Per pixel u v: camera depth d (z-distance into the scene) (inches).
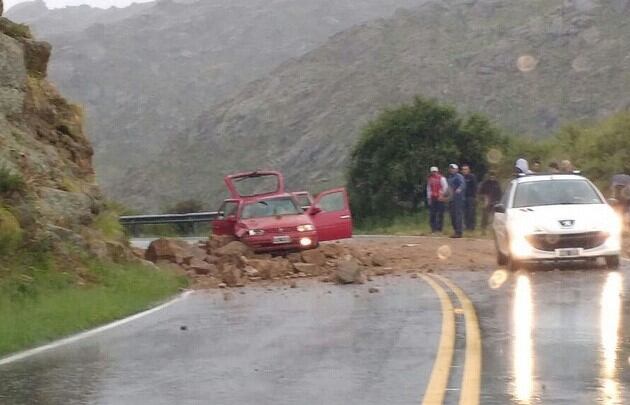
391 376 501.4
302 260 1190.3
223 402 456.4
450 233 1752.0
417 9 7175.2
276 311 794.2
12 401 472.1
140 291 962.7
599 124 2319.1
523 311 719.7
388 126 2529.5
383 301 826.2
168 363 564.4
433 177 1753.2
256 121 6240.2
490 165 2455.7
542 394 450.0
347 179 2586.1
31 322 734.5
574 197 1051.9
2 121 1114.1
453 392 458.0
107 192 6240.2
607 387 461.7
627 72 5007.4
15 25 1248.2
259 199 1320.1
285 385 490.6
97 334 703.7
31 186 1047.6
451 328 650.8
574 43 5492.1
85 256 1023.6
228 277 1064.2
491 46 5846.5
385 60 6318.9
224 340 644.1
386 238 1722.4
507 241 1023.0
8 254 938.1
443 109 2522.1
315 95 6235.2
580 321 661.3
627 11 5615.2
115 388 497.4
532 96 5142.7
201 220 2309.3
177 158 6259.8
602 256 984.9
